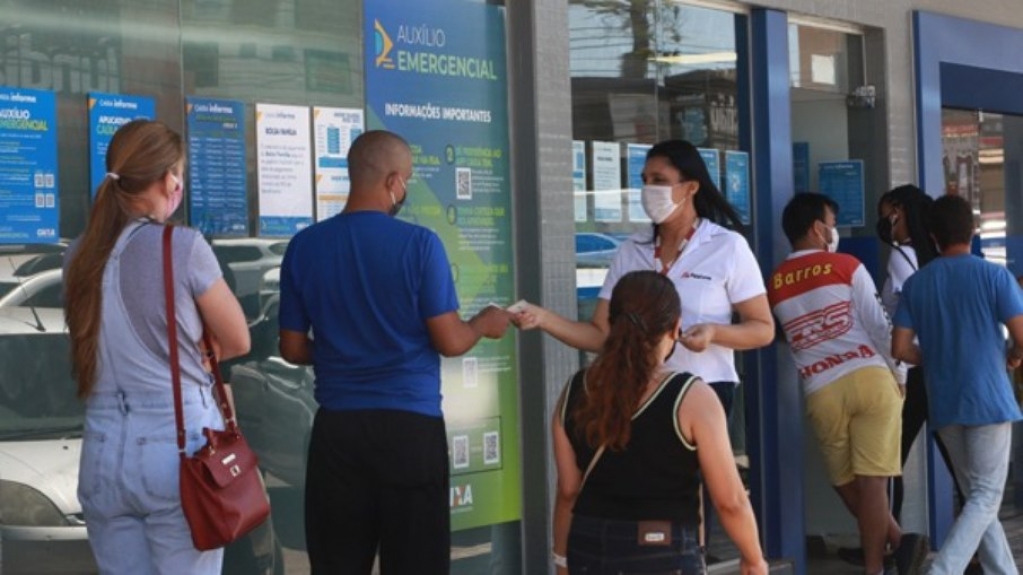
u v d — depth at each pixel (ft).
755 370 40.16
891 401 37.55
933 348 36.52
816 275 37.70
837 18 42.75
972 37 47.91
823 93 43.60
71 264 21.03
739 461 40.01
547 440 33.42
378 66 30.89
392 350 23.90
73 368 21.20
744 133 40.40
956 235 36.60
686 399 20.54
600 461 20.84
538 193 33.50
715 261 28.55
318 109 29.68
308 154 29.45
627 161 36.52
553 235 33.81
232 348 21.39
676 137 38.14
